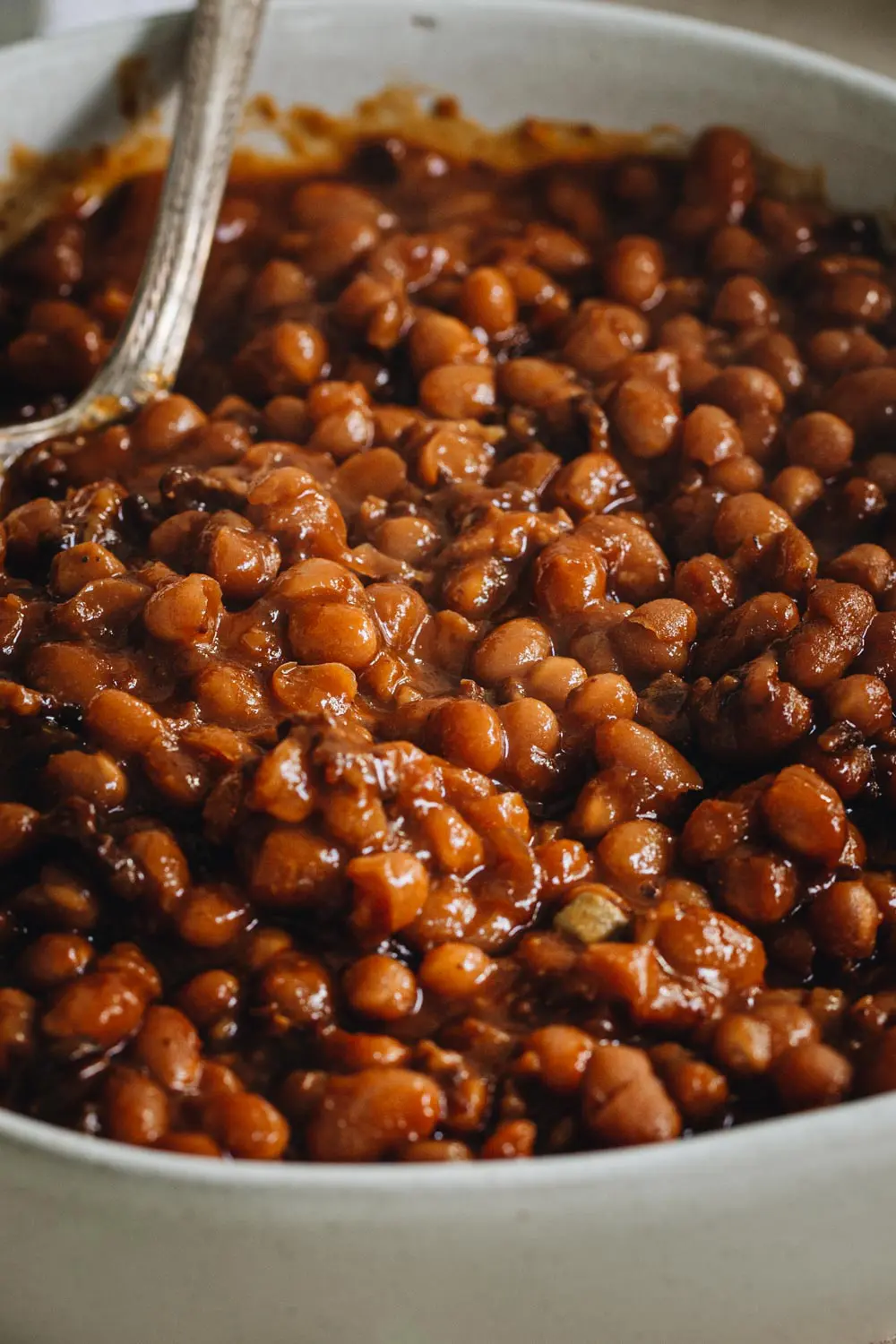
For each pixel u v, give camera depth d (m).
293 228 0.50
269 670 0.41
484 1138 0.37
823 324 0.48
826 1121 0.35
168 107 0.49
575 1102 0.37
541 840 0.40
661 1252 0.35
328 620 0.40
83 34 0.48
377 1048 0.37
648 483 0.45
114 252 0.50
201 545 0.42
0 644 0.41
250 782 0.38
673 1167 0.34
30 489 0.45
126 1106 0.36
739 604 0.43
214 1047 0.38
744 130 0.49
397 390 0.47
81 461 0.45
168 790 0.39
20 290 0.49
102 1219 0.35
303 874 0.38
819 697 0.41
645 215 0.50
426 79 0.50
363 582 0.42
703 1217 0.35
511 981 0.38
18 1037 0.37
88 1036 0.37
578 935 0.38
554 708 0.41
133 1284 0.36
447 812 0.39
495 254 0.49
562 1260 0.35
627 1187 0.34
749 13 0.57
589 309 0.47
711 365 0.46
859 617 0.41
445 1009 0.38
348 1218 0.34
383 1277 0.35
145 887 0.38
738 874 0.39
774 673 0.41
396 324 0.47
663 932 0.38
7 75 0.48
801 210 0.49
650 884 0.39
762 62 0.48
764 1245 0.36
